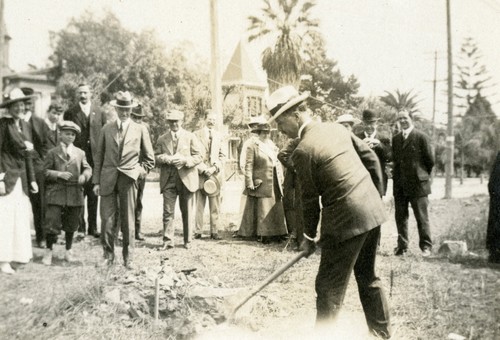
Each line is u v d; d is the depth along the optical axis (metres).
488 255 7.21
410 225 9.84
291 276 5.89
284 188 7.82
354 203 3.79
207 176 8.01
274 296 5.11
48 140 6.80
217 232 8.23
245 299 4.37
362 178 3.88
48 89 18.75
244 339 4.17
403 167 7.10
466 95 38.69
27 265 5.70
